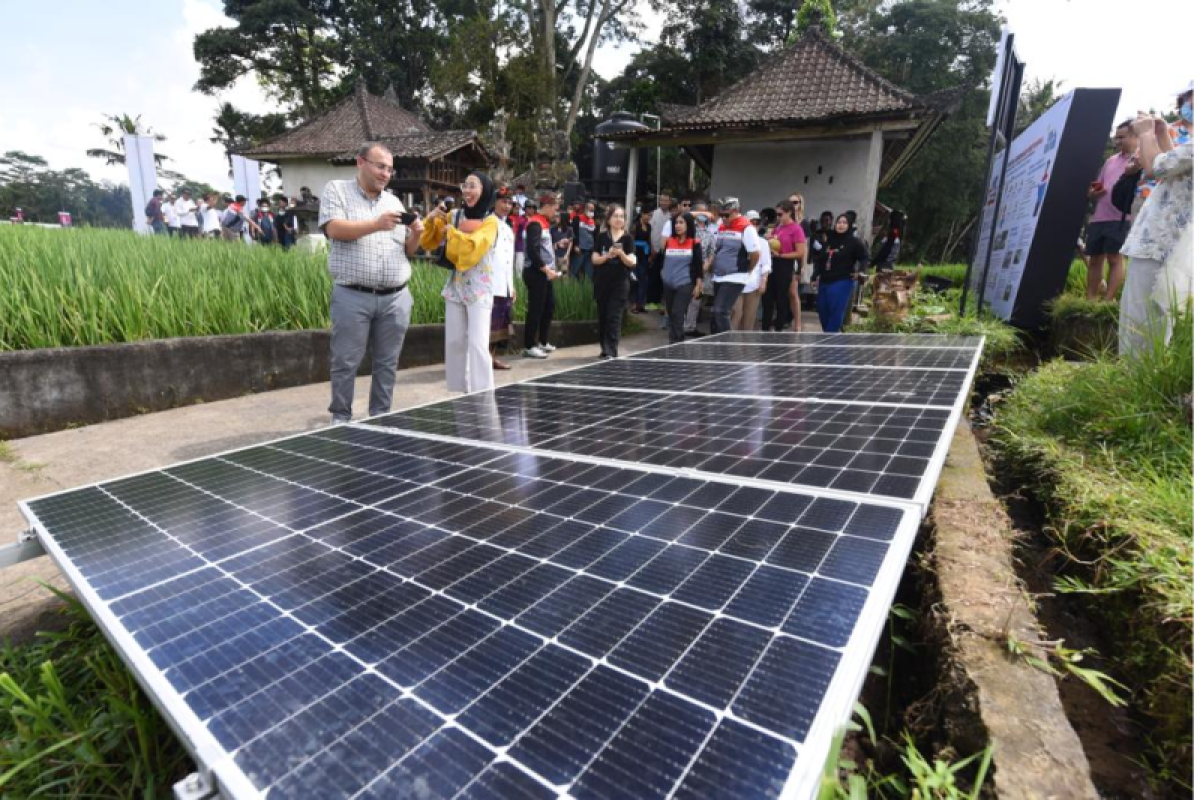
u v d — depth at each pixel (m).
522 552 1.49
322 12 41.34
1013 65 6.99
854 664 1.03
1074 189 6.92
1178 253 4.16
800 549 1.43
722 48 35.28
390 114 27.80
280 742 0.92
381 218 3.84
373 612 1.25
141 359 4.95
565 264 11.02
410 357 7.22
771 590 1.26
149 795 1.46
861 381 3.42
